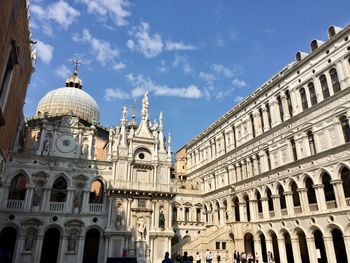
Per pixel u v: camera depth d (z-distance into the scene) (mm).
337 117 32562
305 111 36688
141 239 41250
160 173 46812
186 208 57250
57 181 42219
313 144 35562
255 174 44781
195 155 66438
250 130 47781
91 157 44844
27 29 23562
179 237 52656
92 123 54469
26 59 26438
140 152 47188
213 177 56844
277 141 41062
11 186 41531
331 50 34844
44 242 41125
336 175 31453
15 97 25141
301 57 41094
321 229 32250
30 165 40531
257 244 41938
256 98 47406
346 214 29688
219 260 43250
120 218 41469
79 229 40062
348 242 29266
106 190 43062
